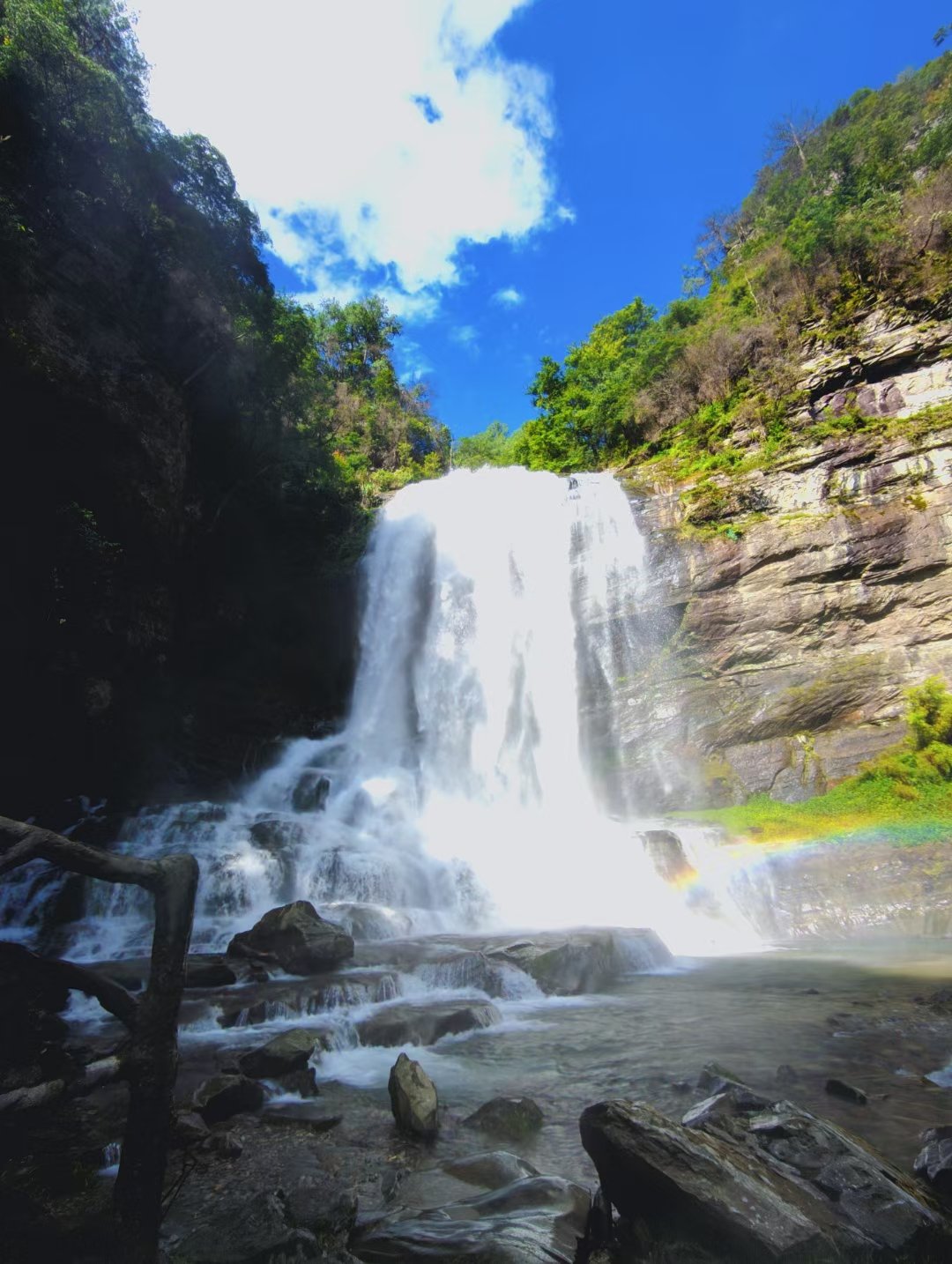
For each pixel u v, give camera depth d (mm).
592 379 46562
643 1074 6988
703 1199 3240
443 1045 8398
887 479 24859
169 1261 3197
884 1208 3490
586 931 13227
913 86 48312
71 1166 4559
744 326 35031
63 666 17578
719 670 25062
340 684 31812
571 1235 3699
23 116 16688
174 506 20781
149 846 17328
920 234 30891
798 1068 6895
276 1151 5320
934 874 16547
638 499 29438
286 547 30062
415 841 20312
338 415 49969
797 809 20609
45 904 14891
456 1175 4855
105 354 18156
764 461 28109
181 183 22594
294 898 16188
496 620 29922
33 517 16812
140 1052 2619
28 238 16141
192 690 24969
